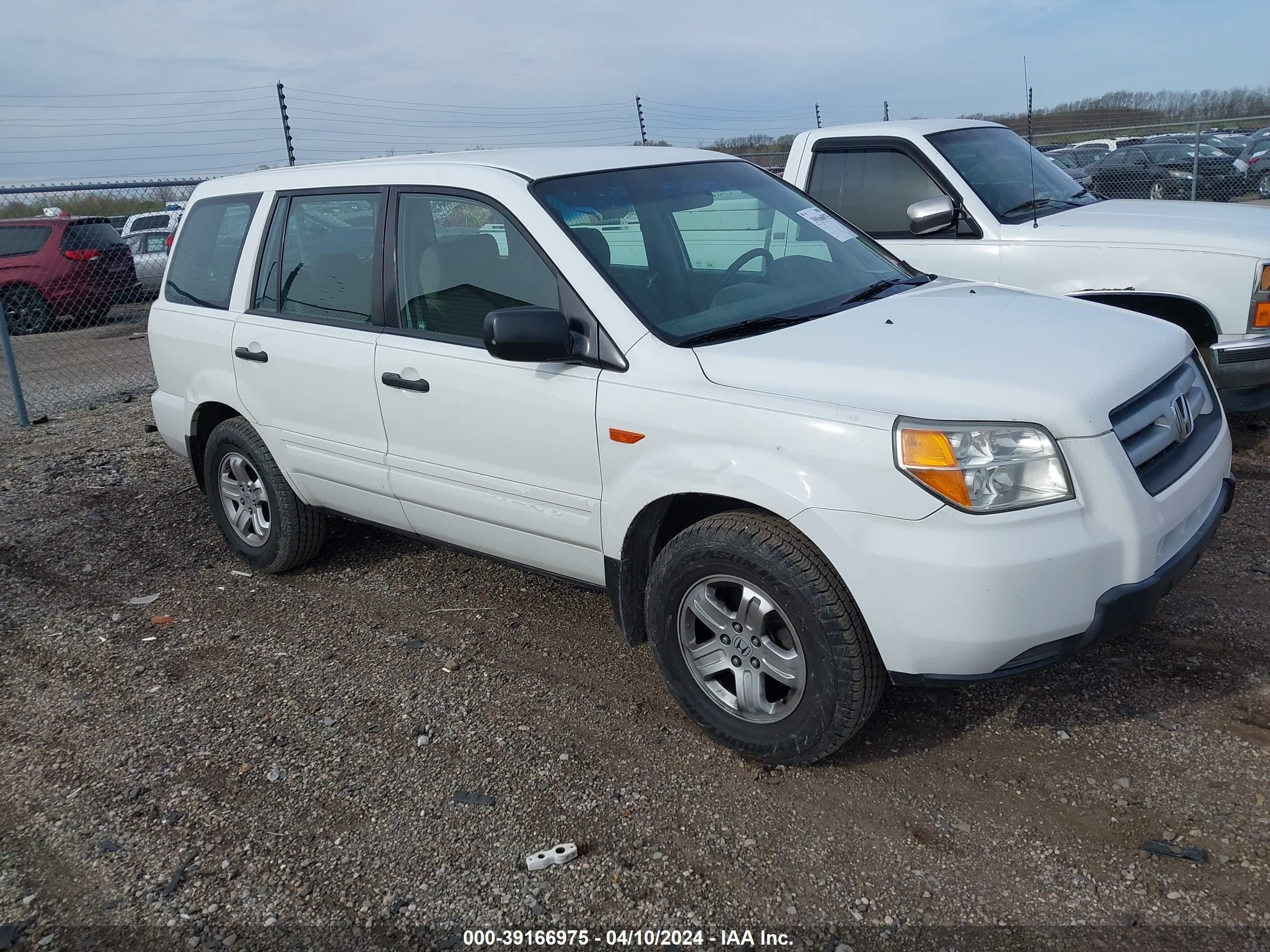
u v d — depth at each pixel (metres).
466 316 3.72
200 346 4.84
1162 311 5.61
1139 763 3.03
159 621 4.57
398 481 4.06
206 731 3.62
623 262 3.47
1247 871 2.56
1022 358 2.94
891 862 2.72
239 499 5.02
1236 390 5.41
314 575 4.99
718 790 3.08
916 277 4.13
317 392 4.26
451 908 2.67
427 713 3.63
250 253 4.64
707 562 3.06
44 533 5.85
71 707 3.87
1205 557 4.37
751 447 2.93
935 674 2.76
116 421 8.79
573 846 2.86
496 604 4.52
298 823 3.06
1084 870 2.62
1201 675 3.46
